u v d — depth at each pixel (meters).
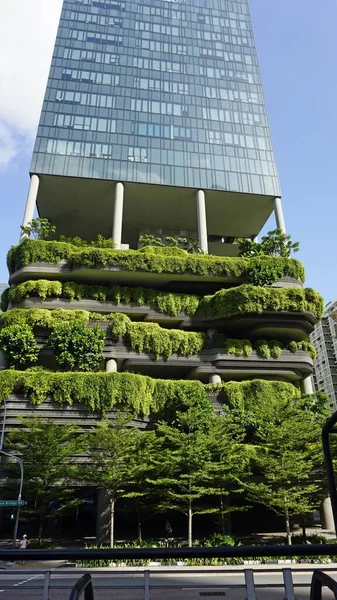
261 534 32.94
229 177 53.88
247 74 64.00
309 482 28.05
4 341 36.53
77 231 60.00
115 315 39.75
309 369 41.47
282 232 51.94
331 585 3.51
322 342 99.31
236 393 36.81
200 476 26.55
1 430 31.06
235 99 61.16
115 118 55.16
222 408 35.03
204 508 29.66
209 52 64.62
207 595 12.72
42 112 53.38
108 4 64.50
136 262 42.31
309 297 42.03
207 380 41.47
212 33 66.75
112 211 55.81
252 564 21.23
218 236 62.84
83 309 41.22
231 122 58.84
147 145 54.03
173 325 43.81
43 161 49.88
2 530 34.28
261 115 60.56
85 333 37.16
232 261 44.25
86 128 53.47
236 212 57.03
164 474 28.33
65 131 52.62
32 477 28.30
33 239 43.00
